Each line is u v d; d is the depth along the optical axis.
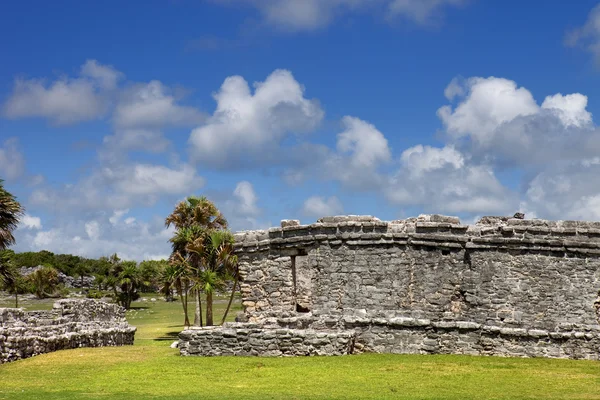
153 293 108.19
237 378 22.86
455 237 28.81
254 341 27.48
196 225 47.00
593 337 27.48
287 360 26.19
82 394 20.14
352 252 29.39
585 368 25.09
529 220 28.95
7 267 46.38
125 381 22.45
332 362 25.70
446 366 25.06
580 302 28.42
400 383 21.80
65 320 32.44
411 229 29.08
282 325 29.17
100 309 36.62
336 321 28.89
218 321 60.72
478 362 26.00
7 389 20.97
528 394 20.09
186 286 47.41
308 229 30.06
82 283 112.44
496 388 21.03
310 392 20.34
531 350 27.70
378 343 28.38
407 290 28.75
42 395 19.91
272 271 30.73
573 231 28.69
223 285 47.22
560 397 19.61
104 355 28.53
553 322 28.20
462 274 28.75
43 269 90.88
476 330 28.08
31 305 77.50
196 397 19.61
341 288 29.27
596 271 28.66
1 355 26.02
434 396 19.66
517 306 28.38
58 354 28.70
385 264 29.02
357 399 19.23
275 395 19.86
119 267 91.31
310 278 29.77
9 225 34.94
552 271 28.59
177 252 46.75
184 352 27.89
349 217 29.75
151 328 54.75
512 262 28.67
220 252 43.53
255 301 30.86
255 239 31.16
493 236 28.77
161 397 19.66
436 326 28.14
